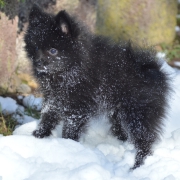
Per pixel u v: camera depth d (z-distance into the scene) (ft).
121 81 26.37
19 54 36.32
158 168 24.54
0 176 22.81
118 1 46.83
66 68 25.84
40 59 25.58
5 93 35.06
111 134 29.19
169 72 33.24
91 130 29.43
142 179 23.44
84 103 26.45
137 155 26.22
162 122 27.14
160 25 50.90
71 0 38.06
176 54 49.85
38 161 24.21
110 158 26.21
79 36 25.75
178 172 24.21
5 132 29.22
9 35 33.91
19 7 34.65
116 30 47.34
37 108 34.19
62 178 22.59
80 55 25.77
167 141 27.91
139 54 26.86
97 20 44.57
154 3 49.34
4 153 24.14
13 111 32.71
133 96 26.25
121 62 26.63
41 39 25.40
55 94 26.73
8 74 34.96
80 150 25.18
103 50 26.73
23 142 25.62
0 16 32.83
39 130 28.12
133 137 26.63
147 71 26.30
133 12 48.03
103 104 26.89
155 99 26.30
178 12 60.03
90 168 22.85
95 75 26.18
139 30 49.03
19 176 23.24
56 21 25.36
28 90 36.17
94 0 40.09
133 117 26.40
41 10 26.45
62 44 25.38
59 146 25.25
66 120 27.14
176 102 31.14
